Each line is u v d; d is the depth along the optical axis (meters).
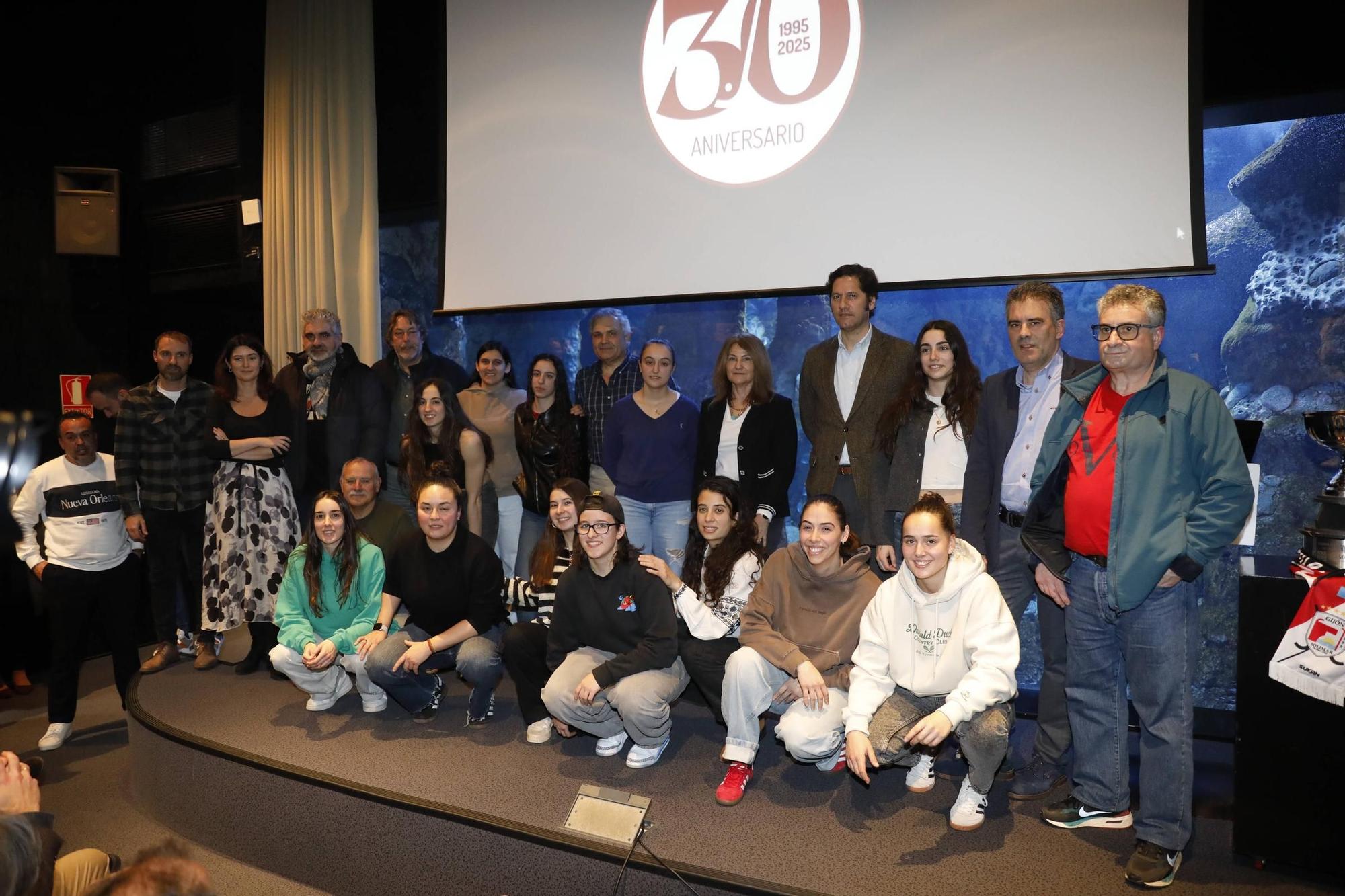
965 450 2.71
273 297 4.70
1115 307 1.99
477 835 2.22
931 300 3.90
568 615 2.76
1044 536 2.22
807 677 2.38
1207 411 1.97
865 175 3.32
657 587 2.65
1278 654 2.01
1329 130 3.24
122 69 4.97
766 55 3.49
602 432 3.60
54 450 4.60
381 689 3.05
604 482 3.63
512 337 4.75
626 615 2.69
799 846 2.10
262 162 4.75
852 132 3.34
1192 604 2.04
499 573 3.00
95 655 4.59
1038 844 2.12
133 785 3.08
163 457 3.71
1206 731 2.87
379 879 2.37
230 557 3.47
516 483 3.72
